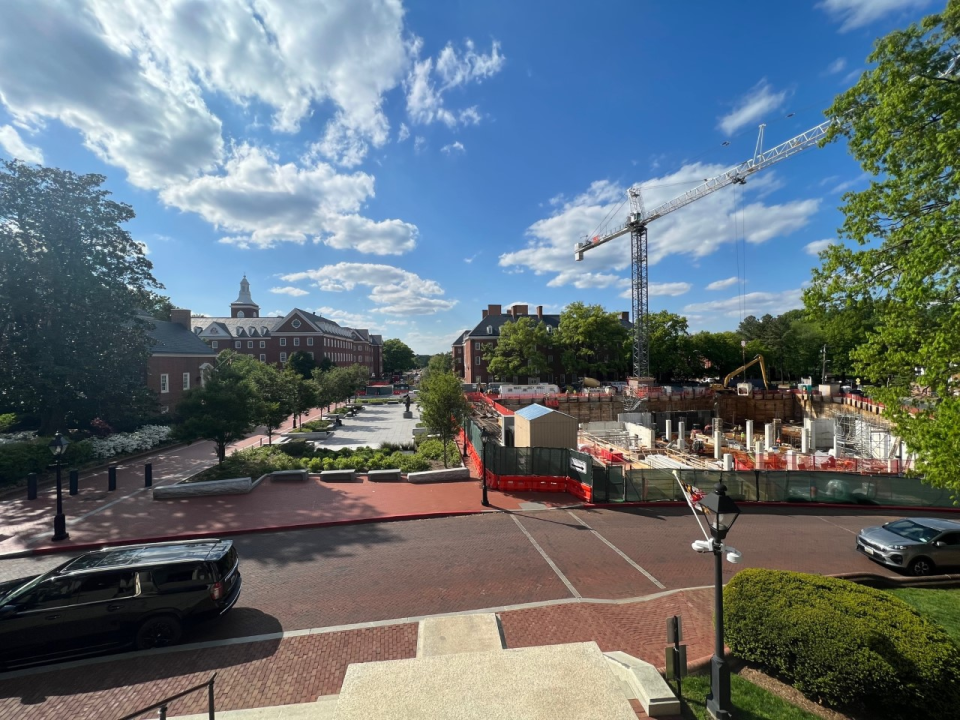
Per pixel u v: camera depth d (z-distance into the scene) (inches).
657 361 2822.3
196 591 319.6
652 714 236.2
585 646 251.9
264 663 295.6
